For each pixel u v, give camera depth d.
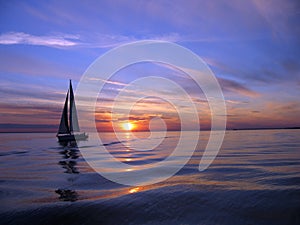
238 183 10.19
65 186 11.16
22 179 12.99
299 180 10.27
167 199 8.37
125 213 7.37
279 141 45.25
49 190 10.44
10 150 34.75
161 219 6.91
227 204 7.69
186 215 7.07
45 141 61.91
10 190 10.53
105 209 7.69
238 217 6.81
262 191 8.77
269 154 21.75
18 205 8.38
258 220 6.61
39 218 7.29
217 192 8.90
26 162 21.03
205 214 7.08
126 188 10.38
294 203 7.48
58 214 7.48
